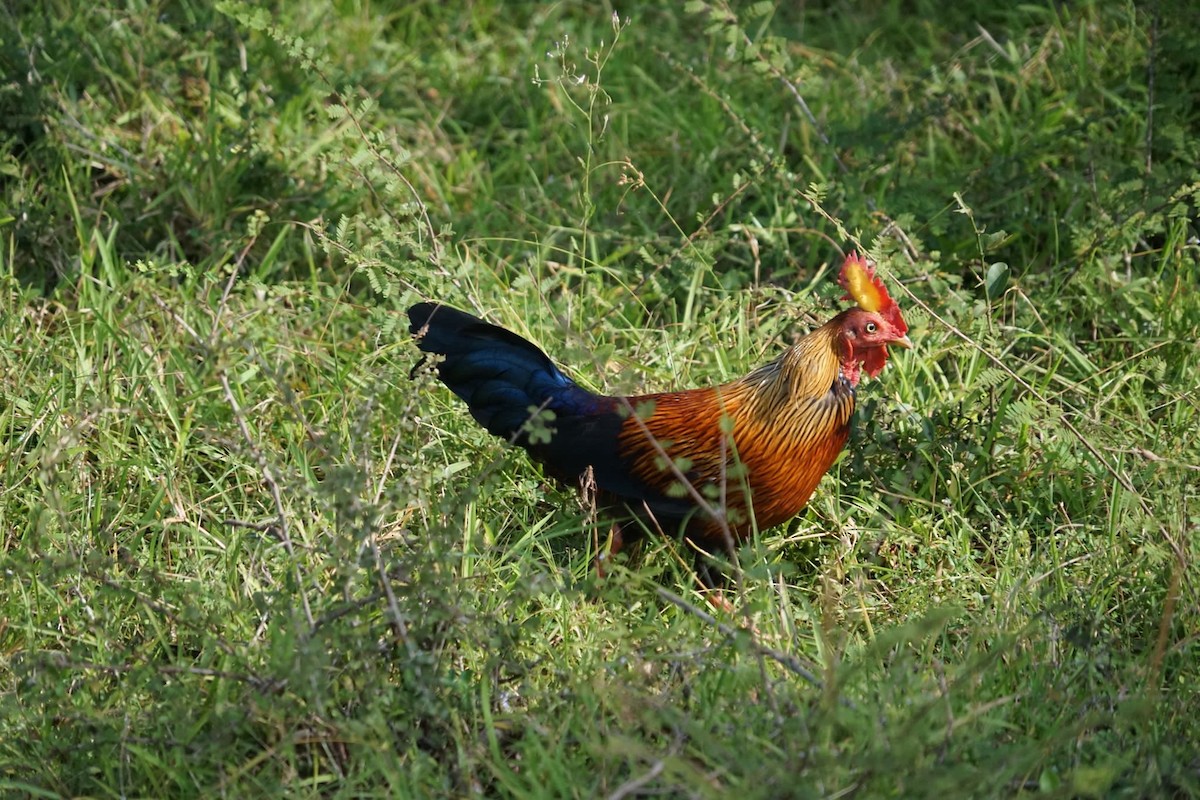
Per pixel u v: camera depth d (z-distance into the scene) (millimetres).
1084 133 14438
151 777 7730
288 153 14406
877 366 10000
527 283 12188
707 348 12328
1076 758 7762
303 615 8195
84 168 14047
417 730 7906
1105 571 9781
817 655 8852
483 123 16078
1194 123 14977
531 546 10164
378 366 11719
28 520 9969
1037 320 12469
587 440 10047
